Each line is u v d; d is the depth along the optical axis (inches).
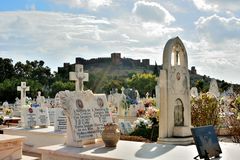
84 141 372.2
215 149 299.6
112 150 346.3
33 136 518.3
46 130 532.1
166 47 492.7
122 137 505.4
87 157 324.5
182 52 514.3
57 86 2664.9
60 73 3302.2
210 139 299.0
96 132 388.8
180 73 506.9
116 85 3029.0
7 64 3297.2
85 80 447.2
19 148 368.8
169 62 490.0
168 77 486.9
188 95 517.3
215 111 585.3
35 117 578.9
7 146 354.6
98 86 3112.7
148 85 3056.1
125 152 333.4
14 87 2390.5
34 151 499.8
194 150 339.9
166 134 480.1
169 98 486.3
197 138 287.7
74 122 371.2
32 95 2463.1
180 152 329.7
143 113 805.9
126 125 572.1
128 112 866.8
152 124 567.2
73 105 377.4
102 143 388.2
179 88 503.5
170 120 486.9
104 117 406.3
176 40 501.4
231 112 641.6
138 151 337.7
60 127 509.0
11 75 3292.3
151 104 882.8
